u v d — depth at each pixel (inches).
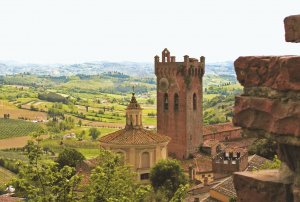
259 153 4707.2
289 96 342.3
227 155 4261.8
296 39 346.6
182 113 5191.9
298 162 345.1
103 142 3769.7
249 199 375.2
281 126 341.7
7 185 1174.3
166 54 5275.6
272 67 353.1
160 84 5329.7
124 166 1486.2
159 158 3784.5
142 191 1389.0
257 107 362.3
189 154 5206.7
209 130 6122.1
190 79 5182.1
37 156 1219.2
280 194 354.3
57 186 1162.0
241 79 378.9
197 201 2874.0
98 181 1223.5
